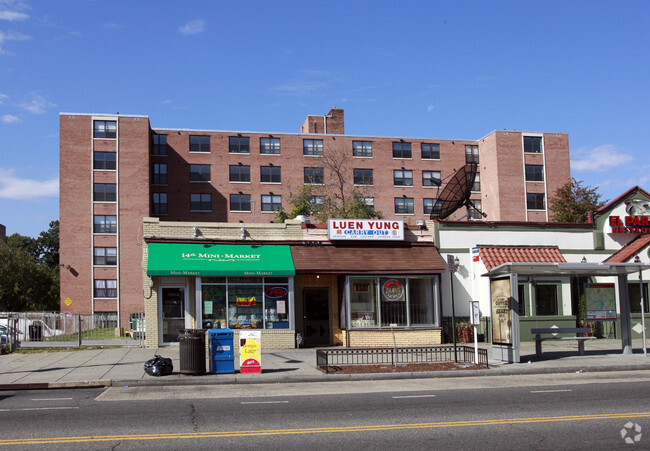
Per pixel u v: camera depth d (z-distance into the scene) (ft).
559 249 91.09
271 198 199.72
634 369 60.18
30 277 189.98
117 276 171.42
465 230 88.38
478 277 87.76
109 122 177.47
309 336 82.43
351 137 208.64
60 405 40.40
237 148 200.13
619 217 92.07
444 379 54.08
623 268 66.39
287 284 78.28
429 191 211.61
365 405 39.93
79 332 76.59
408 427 32.78
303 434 31.19
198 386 50.08
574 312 91.35
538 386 48.60
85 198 173.37
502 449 28.14
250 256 77.97
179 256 75.56
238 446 28.66
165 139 195.21
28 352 71.77
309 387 49.44
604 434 30.94
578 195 187.62
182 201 193.26
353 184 204.74
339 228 82.23
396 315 82.17
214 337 54.75
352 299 81.61
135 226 174.40
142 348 74.90
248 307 77.00
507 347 62.75
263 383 52.01
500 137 208.44
